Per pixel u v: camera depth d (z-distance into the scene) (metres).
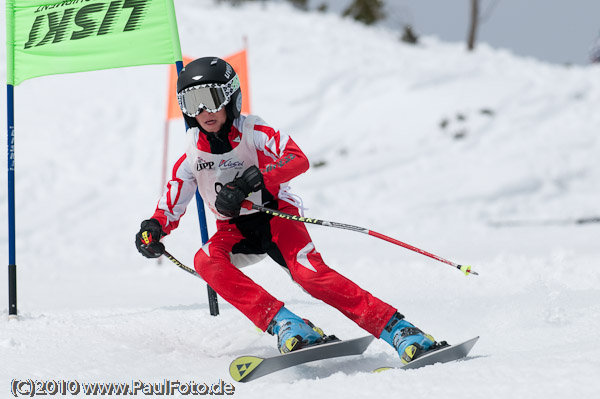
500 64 77.50
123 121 61.09
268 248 11.74
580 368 8.79
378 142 60.34
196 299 20.31
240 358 9.95
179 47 16.41
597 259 25.91
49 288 24.64
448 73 70.25
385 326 10.84
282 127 61.62
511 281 21.44
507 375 8.97
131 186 53.94
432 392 8.63
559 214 47.94
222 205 10.85
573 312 14.59
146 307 17.47
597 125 60.53
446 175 54.31
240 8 89.69
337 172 55.56
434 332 13.95
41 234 44.78
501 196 51.00
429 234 43.06
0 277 27.88
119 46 16.62
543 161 55.22
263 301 11.14
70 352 12.27
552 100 64.56
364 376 9.75
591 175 54.09
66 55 16.92
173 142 58.19
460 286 21.19
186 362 11.72
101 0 16.86
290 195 12.10
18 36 17.30
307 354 10.34
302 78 68.00
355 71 69.94
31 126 59.72
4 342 12.69
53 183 53.28
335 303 11.06
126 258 37.72
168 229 12.34
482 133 60.06
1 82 64.19
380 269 26.70
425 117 62.72
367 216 48.75
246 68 25.89
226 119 11.60
